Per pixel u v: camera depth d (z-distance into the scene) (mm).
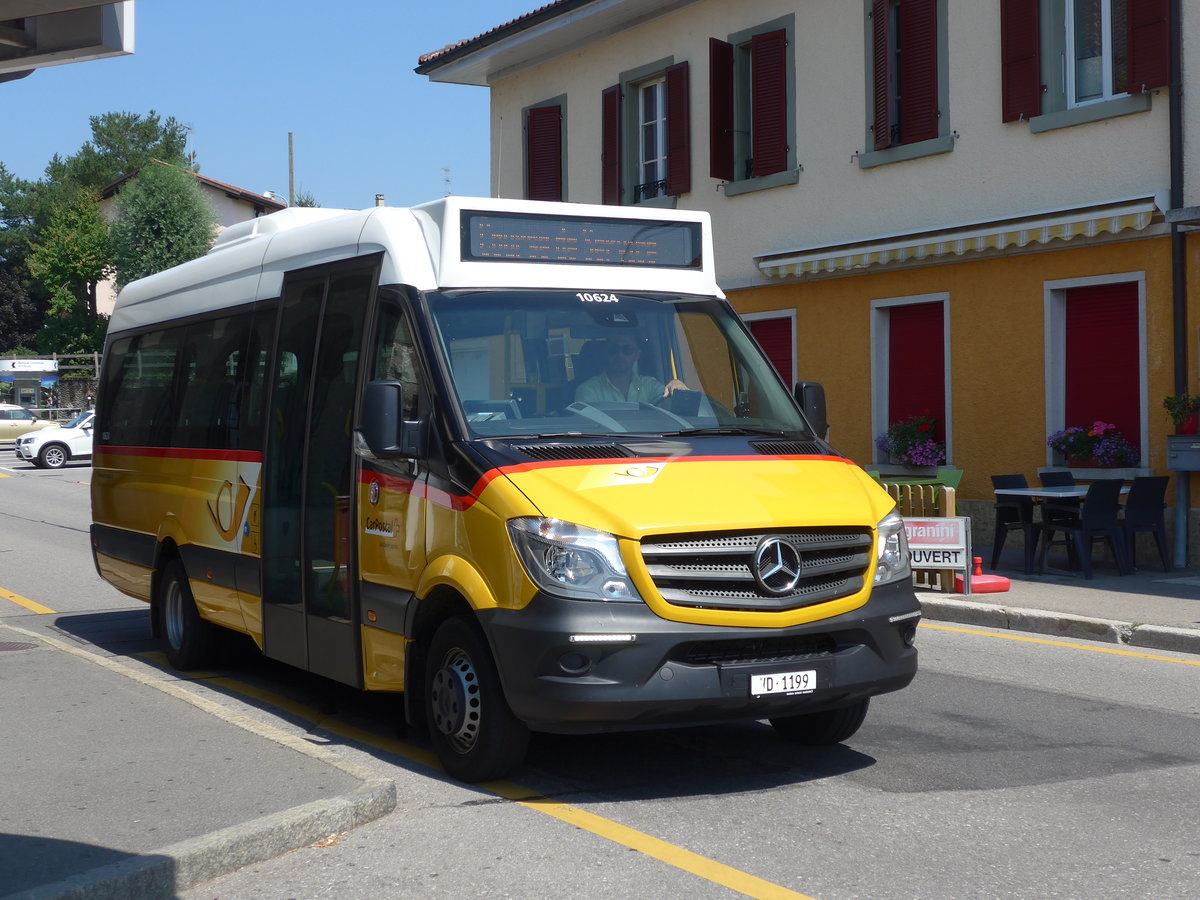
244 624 8523
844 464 6711
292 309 8141
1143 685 8805
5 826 5203
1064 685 8812
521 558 5801
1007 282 15992
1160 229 14328
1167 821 5699
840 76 18109
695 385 7121
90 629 11836
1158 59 14250
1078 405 15469
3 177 105500
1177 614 11016
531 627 5711
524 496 5891
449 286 6949
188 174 70250
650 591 5672
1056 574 13562
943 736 7312
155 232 68625
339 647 7262
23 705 7402
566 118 23219
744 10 19594
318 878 4969
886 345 17797
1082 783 6324
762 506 5938
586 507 5801
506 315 6895
